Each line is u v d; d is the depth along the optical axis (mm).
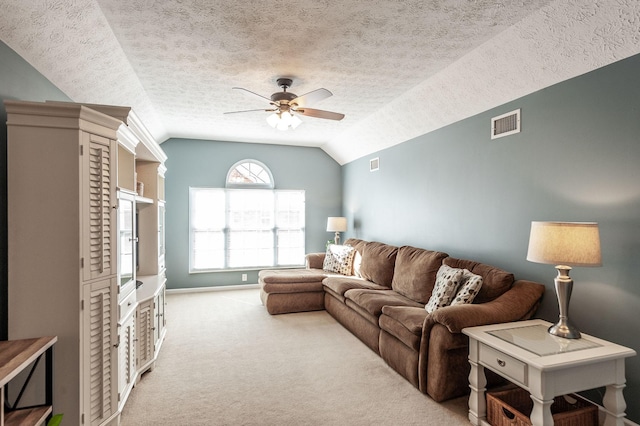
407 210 4609
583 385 1871
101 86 3012
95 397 1979
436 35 2562
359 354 3320
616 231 2207
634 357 2115
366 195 5758
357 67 3117
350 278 4676
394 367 2947
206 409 2369
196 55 2867
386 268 4289
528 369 1850
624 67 2158
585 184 2395
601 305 2297
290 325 4180
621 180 2178
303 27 2449
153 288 3172
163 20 2336
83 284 1892
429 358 2514
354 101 4055
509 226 3029
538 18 2271
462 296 2719
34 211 1829
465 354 2484
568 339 2129
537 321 2510
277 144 6328
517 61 2654
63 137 1854
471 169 3486
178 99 3959
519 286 2721
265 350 3408
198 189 5910
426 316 2799
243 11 2242
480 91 3156
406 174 4633
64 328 1855
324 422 2227
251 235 6199
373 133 5016
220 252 6031
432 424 2211
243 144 6137
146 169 3766
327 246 6016
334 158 6688
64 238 1855
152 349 2955
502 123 3105
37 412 1715
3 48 1951
